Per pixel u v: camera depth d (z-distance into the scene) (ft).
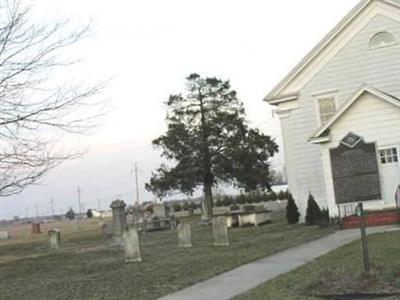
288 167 100.83
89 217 460.14
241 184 151.53
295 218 100.27
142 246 82.58
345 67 96.63
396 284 35.04
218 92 150.10
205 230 112.98
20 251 101.19
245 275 45.98
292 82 100.37
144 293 41.75
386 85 93.86
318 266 45.27
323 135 83.20
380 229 70.54
